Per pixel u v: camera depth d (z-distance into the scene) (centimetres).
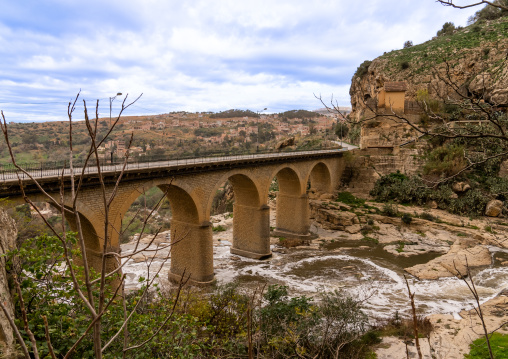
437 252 4475
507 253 4203
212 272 3528
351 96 10225
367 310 2938
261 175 4244
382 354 1977
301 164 5034
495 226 4812
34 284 1112
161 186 3119
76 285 453
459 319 2467
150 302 1454
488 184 5303
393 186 5778
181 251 3547
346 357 1769
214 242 5103
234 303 2172
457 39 8556
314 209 5822
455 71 7494
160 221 5356
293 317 1927
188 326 1376
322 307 2161
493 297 3114
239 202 4497
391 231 5141
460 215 5141
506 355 1850
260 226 4344
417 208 5416
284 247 4844
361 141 6462
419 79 7850
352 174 6259
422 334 2259
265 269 4062
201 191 3416
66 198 2320
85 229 2541
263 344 1552
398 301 3145
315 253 4584
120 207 2680
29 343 1000
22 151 4697
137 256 4288
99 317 452
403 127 6134
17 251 1128
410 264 4159
